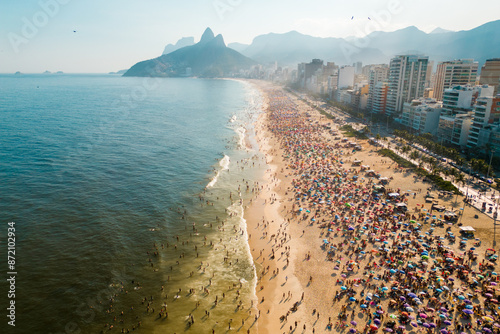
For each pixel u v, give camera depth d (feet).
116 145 542.57
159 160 469.98
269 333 180.55
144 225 287.07
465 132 493.77
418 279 213.46
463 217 292.40
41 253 241.76
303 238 271.08
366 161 460.14
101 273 223.30
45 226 278.67
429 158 432.25
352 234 272.72
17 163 431.84
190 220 299.38
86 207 315.37
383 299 200.13
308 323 186.50
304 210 319.47
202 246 259.39
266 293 210.79
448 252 238.48
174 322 186.09
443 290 202.69
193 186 377.71
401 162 442.91
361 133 615.57
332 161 465.47
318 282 219.00
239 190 369.50
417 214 301.84
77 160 456.04
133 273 224.94
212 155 504.02
